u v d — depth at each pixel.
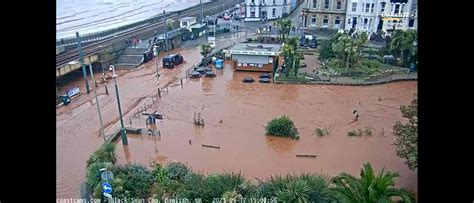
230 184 7.38
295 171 10.82
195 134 13.84
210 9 37.41
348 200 6.02
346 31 27.66
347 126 14.34
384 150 12.02
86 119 15.56
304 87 19.55
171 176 8.62
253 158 11.78
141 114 16.16
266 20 34.34
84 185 9.02
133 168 8.83
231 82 20.75
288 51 21.06
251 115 15.81
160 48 27.41
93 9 27.00
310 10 30.25
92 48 22.42
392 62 22.23
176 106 17.17
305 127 14.30
